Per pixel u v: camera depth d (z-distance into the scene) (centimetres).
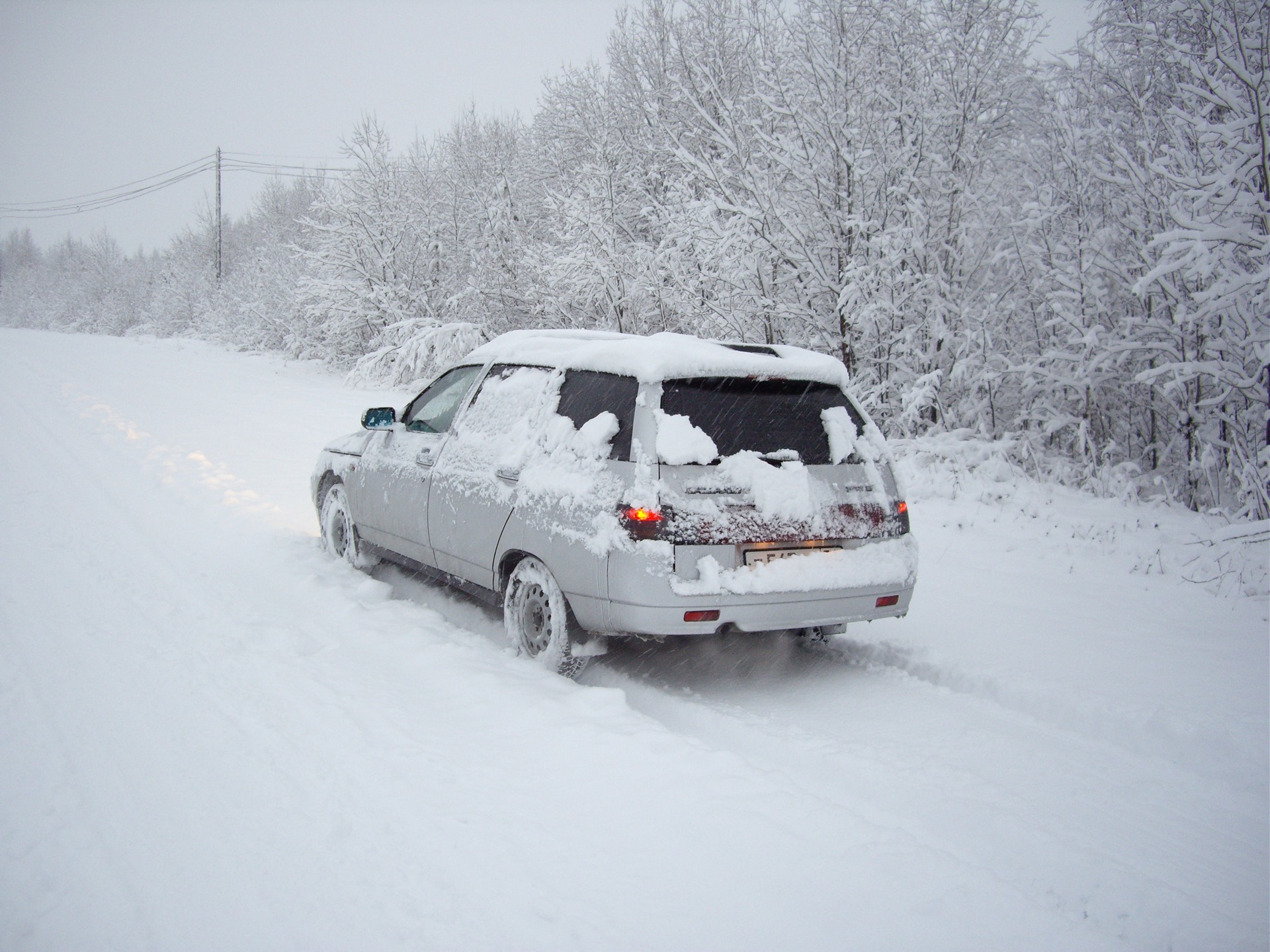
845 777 376
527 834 306
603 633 431
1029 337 1141
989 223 1125
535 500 464
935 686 490
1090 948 257
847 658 536
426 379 2047
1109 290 1071
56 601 530
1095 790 372
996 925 266
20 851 287
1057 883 301
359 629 519
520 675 455
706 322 1238
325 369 2541
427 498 558
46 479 898
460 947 249
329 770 346
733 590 409
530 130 2281
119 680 421
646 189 1761
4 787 324
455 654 478
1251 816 354
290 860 287
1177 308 937
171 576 602
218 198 4384
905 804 353
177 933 252
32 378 1848
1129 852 326
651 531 406
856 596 443
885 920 266
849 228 1124
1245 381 845
